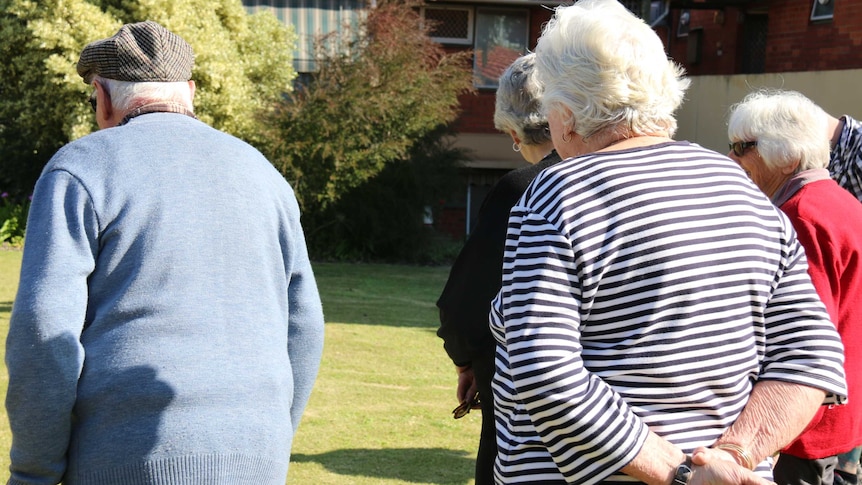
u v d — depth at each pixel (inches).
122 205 70.2
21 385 65.8
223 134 79.4
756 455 62.3
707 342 62.7
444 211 599.2
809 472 103.3
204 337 70.2
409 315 330.6
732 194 65.9
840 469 112.1
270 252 76.5
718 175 66.6
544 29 75.6
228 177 75.1
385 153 463.8
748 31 529.0
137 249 70.0
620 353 62.3
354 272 457.1
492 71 606.2
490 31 604.4
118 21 477.4
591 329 62.7
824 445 102.1
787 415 63.6
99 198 69.8
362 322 312.5
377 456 169.0
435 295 386.3
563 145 71.3
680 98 71.6
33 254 67.9
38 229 68.7
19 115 505.0
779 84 381.1
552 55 70.1
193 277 70.9
